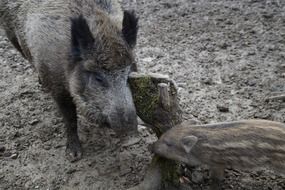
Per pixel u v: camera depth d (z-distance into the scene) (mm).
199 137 2203
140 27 3529
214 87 2893
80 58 2230
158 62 3137
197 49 3246
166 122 2199
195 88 2891
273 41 3270
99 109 2207
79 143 2527
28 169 2463
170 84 2158
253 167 2170
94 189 2348
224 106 2727
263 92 2834
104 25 2191
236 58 3127
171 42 3340
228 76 2973
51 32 2334
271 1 3740
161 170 2217
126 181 2367
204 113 2709
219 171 2217
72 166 2463
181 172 2289
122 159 2473
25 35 2500
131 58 2176
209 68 3055
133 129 2152
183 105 2762
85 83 2230
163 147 2184
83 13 2297
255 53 3164
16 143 2592
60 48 2299
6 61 3223
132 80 2176
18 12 2541
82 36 2158
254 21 3504
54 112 2771
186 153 2195
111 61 2139
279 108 2715
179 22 3566
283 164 2133
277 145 2125
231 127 2207
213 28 3463
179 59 3158
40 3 2441
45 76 2396
